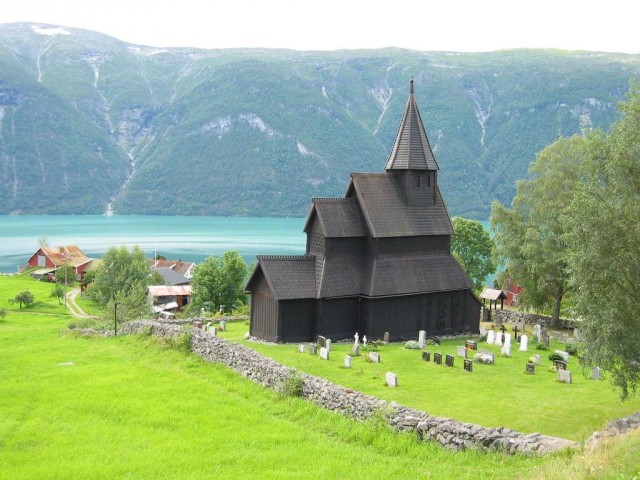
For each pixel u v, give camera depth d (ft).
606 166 122.21
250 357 136.67
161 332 176.65
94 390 127.65
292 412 113.09
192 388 128.88
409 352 178.40
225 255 350.23
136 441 98.53
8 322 318.45
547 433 107.86
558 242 239.09
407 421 97.81
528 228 246.68
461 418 115.75
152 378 137.39
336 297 193.26
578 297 118.52
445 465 84.48
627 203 117.29
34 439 99.76
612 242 113.70
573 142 243.60
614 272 112.68
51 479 84.43
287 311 190.49
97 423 107.96
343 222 199.31
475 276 364.38
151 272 480.23
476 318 220.84
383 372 150.71
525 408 122.52
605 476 66.18
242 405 117.60
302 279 194.29
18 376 142.61
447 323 214.90
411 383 141.18
